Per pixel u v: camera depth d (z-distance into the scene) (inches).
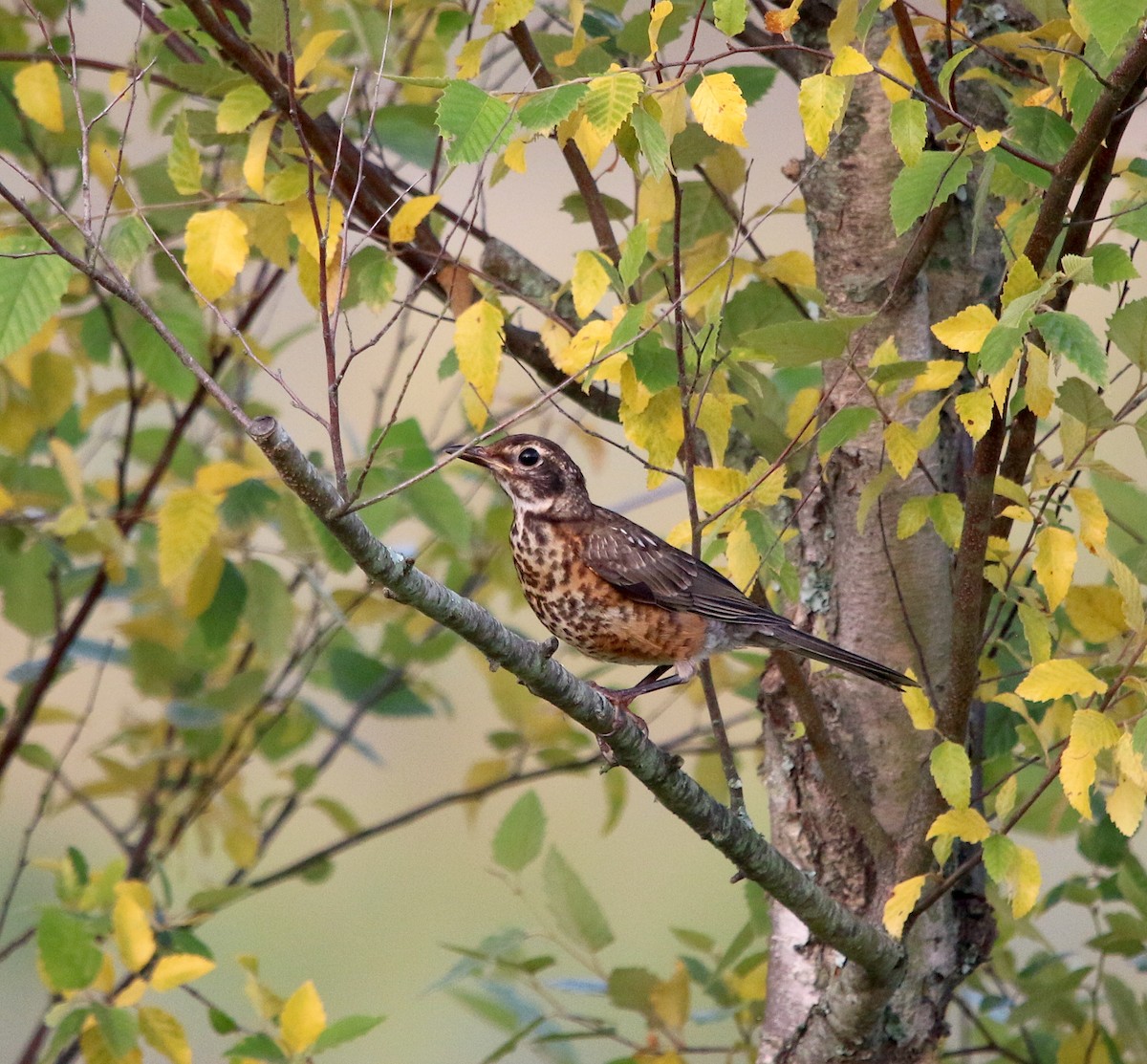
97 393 516.1
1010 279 291.3
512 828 431.8
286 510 462.9
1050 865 612.1
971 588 319.0
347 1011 702.5
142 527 510.9
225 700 491.2
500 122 280.2
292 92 331.6
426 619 546.6
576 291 320.5
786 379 481.4
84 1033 344.8
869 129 386.6
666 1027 412.5
